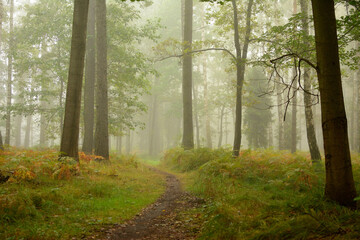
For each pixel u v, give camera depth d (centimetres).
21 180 769
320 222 390
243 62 1427
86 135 1894
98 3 1638
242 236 425
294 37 1149
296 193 746
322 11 517
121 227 560
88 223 554
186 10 2183
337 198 501
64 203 664
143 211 698
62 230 498
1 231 467
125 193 875
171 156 2152
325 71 514
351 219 405
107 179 1051
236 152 1414
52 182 852
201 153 1642
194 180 1141
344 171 501
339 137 504
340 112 504
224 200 680
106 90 1611
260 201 620
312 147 1310
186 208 714
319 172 941
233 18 1561
